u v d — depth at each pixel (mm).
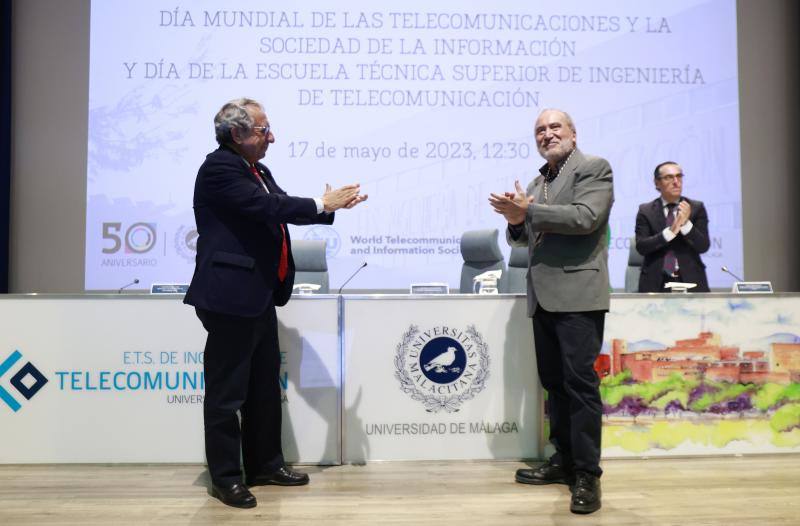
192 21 5535
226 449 2352
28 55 5676
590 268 2416
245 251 2375
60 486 2502
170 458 2824
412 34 5613
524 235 2678
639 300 2920
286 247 2598
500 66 5641
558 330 2439
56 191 5695
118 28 5523
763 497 2334
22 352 2830
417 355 2867
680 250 3598
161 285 3086
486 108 5637
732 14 5738
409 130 5625
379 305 2869
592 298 2389
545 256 2461
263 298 2391
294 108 5570
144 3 5520
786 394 2965
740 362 2947
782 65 5926
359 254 5605
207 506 2264
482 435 2881
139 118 5539
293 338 2838
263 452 2557
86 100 5703
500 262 3953
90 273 5555
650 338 2916
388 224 5625
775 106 5918
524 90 5641
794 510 2191
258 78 5555
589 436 2332
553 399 2602
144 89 5535
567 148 2531
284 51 5559
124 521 2104
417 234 5637
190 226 5586
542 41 5645
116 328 2840
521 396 2895
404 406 2859
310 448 2822
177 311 2846
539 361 2602
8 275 5641
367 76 5598
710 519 2104
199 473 2699
